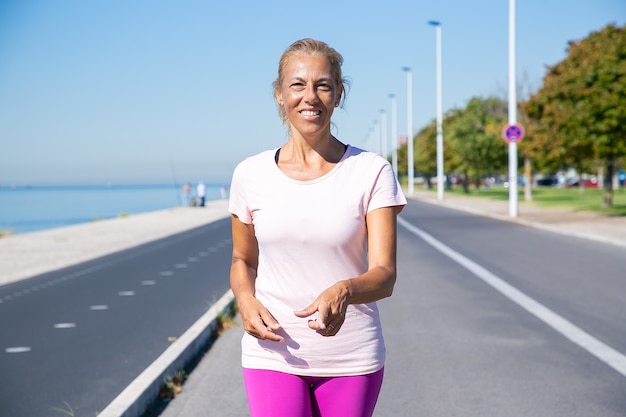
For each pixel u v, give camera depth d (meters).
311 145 2.71
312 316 2.66
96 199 118.94
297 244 2.65
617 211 31.19
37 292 12.27
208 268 15.14
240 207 2.81
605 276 12.80
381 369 2.75
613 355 7.20
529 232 22.86
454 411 5.54
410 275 13.32
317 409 2.74
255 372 2.71
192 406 5.80
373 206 2.66
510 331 8.38
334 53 2.71
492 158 62.22
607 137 27.09
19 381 6.45
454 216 32.75
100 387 6.20
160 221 35.28
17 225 43.59
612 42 28.47
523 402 5.75
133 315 9.70
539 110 36.97
